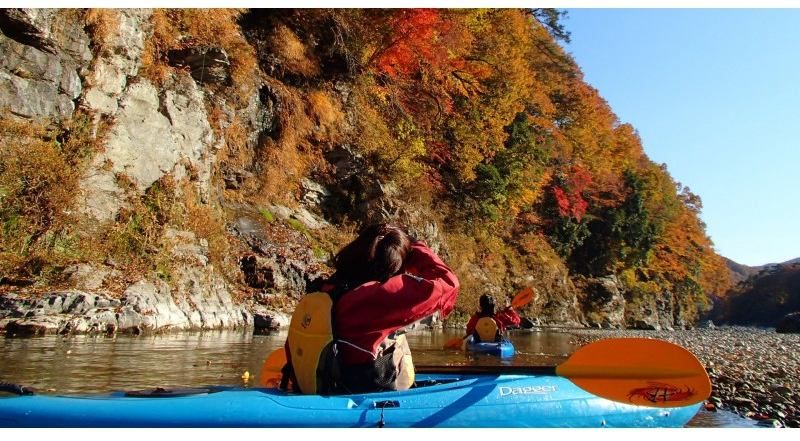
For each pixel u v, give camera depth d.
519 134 28.84
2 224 8.67
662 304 41.88
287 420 2.52
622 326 34.38
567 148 35.06
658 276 42.41
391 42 21.11
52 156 9.55
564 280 30.41
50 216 9.20
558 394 3.21
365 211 18.02
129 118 11.23
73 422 2.35
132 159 11.09
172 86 12.65
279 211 15.56
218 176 14.11
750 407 4.75
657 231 39.88
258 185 15.52
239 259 12.82
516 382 3.16
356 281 3.01
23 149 9.23
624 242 37.41
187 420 2.43
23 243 8.77
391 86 22.53
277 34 17.88
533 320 25.58
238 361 5.82
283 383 3.20
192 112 12.89
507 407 2.98
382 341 2.97
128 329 8.27
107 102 10.85
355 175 18.30
